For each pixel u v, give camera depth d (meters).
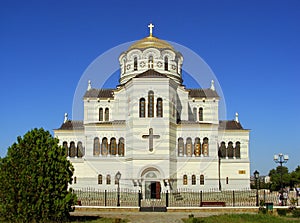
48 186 27.56
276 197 58.41
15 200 26.83
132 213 38.28
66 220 29.42
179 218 34.25
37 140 28.80
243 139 71.75
